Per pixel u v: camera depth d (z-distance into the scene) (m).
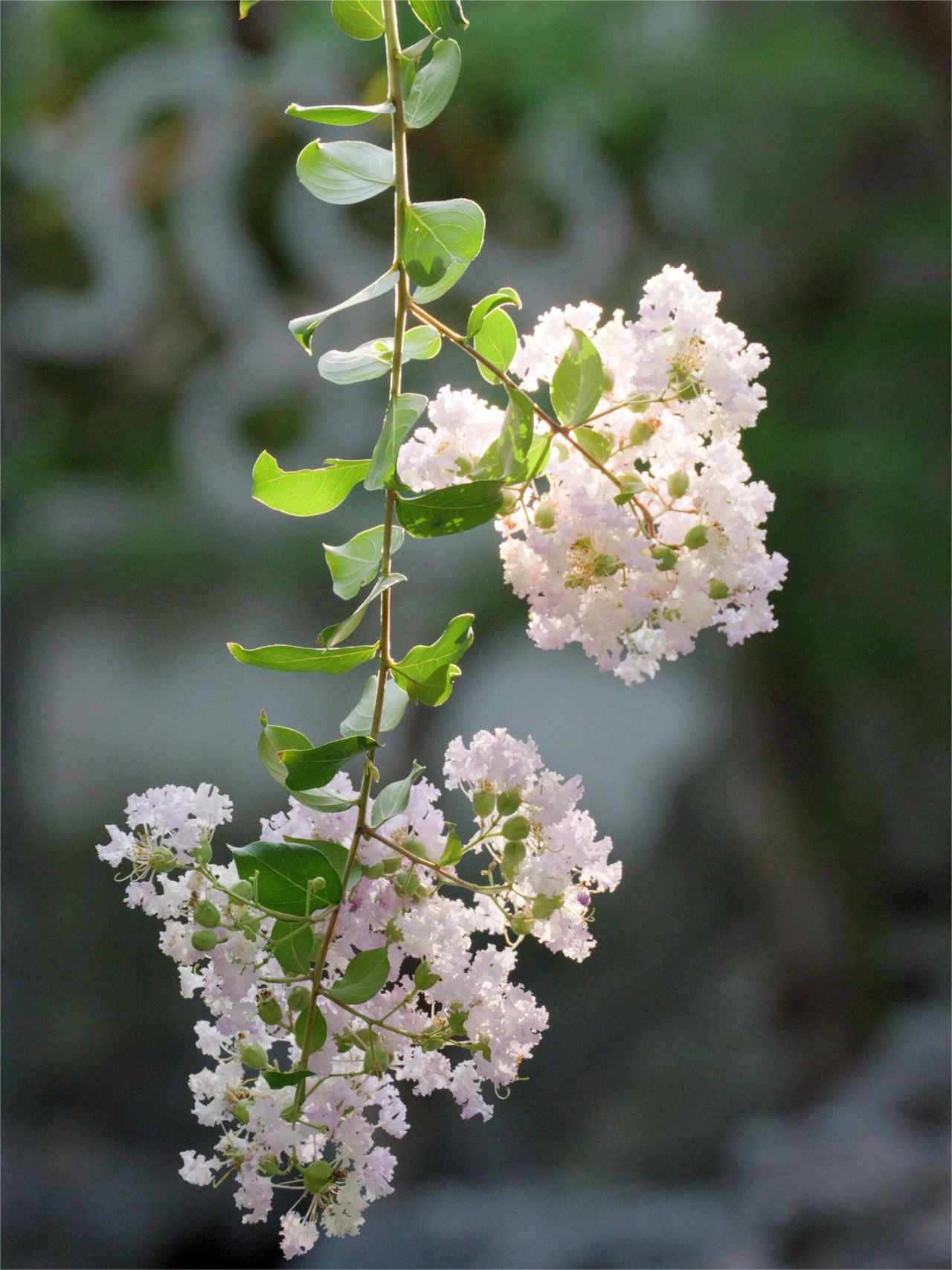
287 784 0.66
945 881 5.57
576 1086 5.88
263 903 0.66
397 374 0.66
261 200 5.29
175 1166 5.60
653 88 4.54
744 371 0.67
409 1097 5.50
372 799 0.69
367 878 0.68
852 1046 5.28
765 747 5.41
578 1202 4.73
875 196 4.90
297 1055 0.69
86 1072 5.97
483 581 5.34
